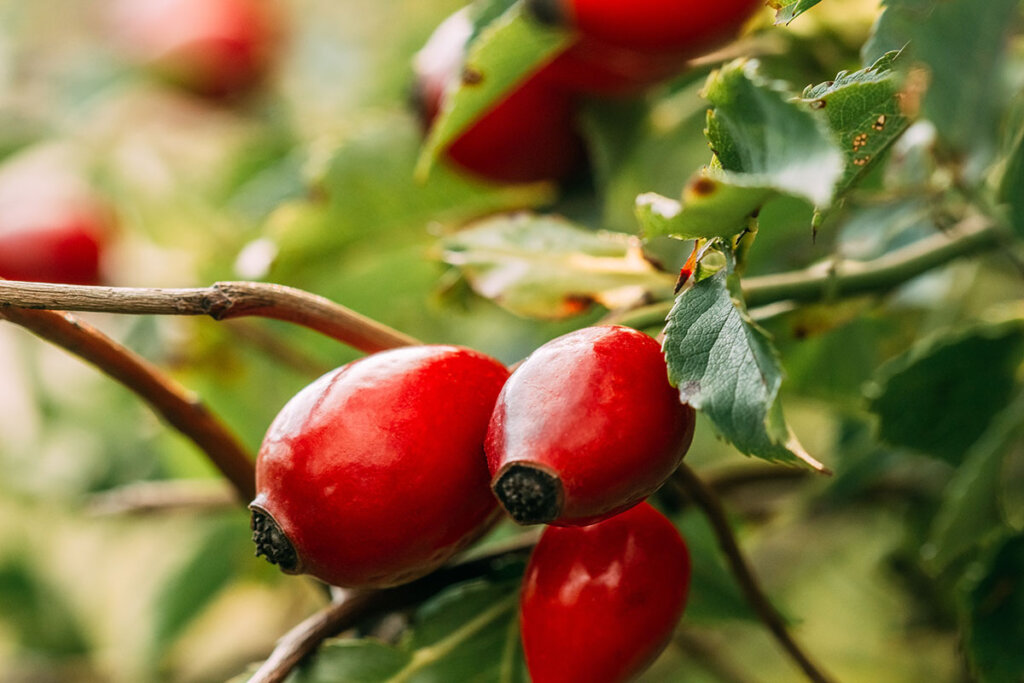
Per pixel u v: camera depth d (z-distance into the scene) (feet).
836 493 0.77
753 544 0.89
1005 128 0.65
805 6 0.56
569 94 0.74
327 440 0.56
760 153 0.54
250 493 0.62
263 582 1.00
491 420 0.56
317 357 0.89
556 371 0.55
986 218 0.68
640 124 0.74
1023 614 0.66
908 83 0.57
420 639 0.61
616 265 0.64
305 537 0.56
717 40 0.69
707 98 0.54
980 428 0.69
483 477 0.57
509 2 0.71
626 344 0.55
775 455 0.54
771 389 0.54
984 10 0.60
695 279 0.57
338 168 0.76
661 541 0.58
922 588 0.87
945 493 0.75
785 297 0.65
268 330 0.87
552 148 0.75
